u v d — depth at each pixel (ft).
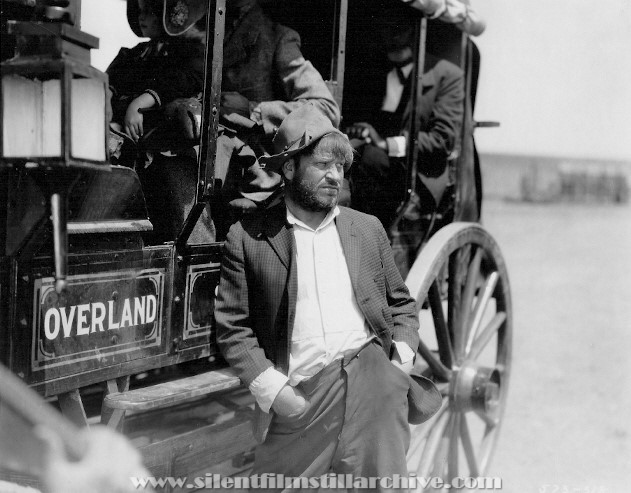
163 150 6.93
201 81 7.82
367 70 11.49
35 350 5.12
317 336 6.64
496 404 10.77
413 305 7.54
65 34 4.70
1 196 4.99
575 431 13.61
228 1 7.88
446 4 9.36
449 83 10.91
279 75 7.95
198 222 6.64
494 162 93.35
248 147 7.47
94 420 7.73
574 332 21.59
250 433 7.20
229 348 6.54
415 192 10.59
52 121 4.64
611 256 39.47
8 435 4.90
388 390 6.81
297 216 6.85
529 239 47.16
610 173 92.32
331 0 10.10
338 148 6.59
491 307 25.12
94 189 5.51
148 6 8.09
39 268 5.14
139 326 6.00
